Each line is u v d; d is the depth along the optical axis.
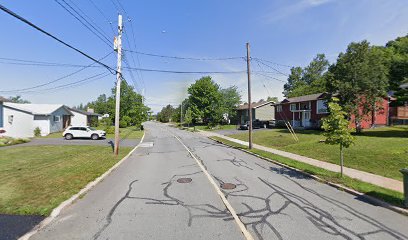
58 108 37.06
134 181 9.62
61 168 11.43
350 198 7.63
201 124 72.12
